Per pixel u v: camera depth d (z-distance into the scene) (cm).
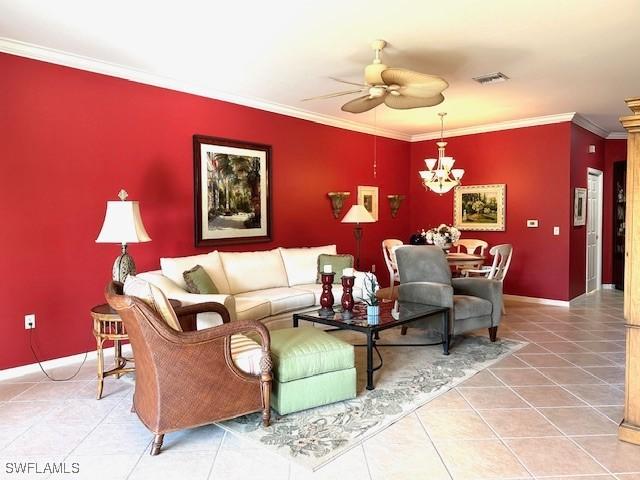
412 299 443
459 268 597
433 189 605
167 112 460
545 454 243
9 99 358
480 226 722
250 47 371
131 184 432
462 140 738
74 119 394
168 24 327
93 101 405
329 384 301
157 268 455
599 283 795
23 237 369
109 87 416
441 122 677
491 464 233
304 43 364
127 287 269
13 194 362
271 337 314
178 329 253
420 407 302
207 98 495
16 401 316
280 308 443
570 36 352
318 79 459
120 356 355
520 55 392
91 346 410
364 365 385
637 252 255
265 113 556
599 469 229
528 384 343
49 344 385
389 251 667
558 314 590
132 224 349
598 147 764
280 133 575
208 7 300
